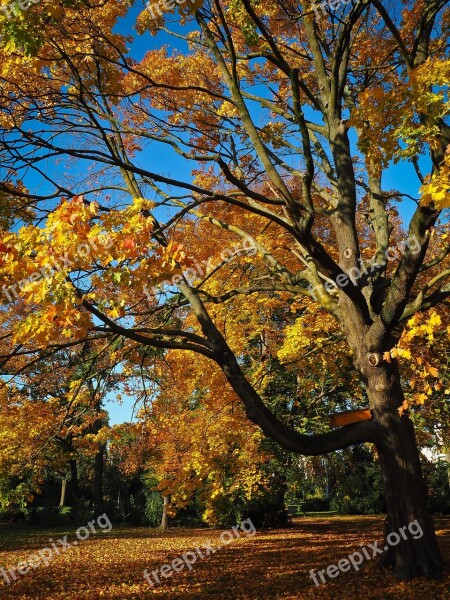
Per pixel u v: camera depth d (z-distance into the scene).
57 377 11.49
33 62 6.43
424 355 5.45
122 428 11.52
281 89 10.93
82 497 30.09
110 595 8.75
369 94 5.81
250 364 16.70
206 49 10.52
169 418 12.28
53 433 9.61
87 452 12.22
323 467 19.73
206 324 7.69
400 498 7.61
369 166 6.40
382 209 9.65
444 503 27.11
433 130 5.60
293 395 17.17
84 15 6.88
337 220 9.16
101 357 10.34
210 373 10.91
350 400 18.44
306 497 35.69
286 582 8.77
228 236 11.38
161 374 10.86
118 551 15.97
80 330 4.77
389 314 7.66
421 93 5.51
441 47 8.34
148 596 8.45
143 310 9.90
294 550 13.94
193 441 12.18
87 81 7.79
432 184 4.65
